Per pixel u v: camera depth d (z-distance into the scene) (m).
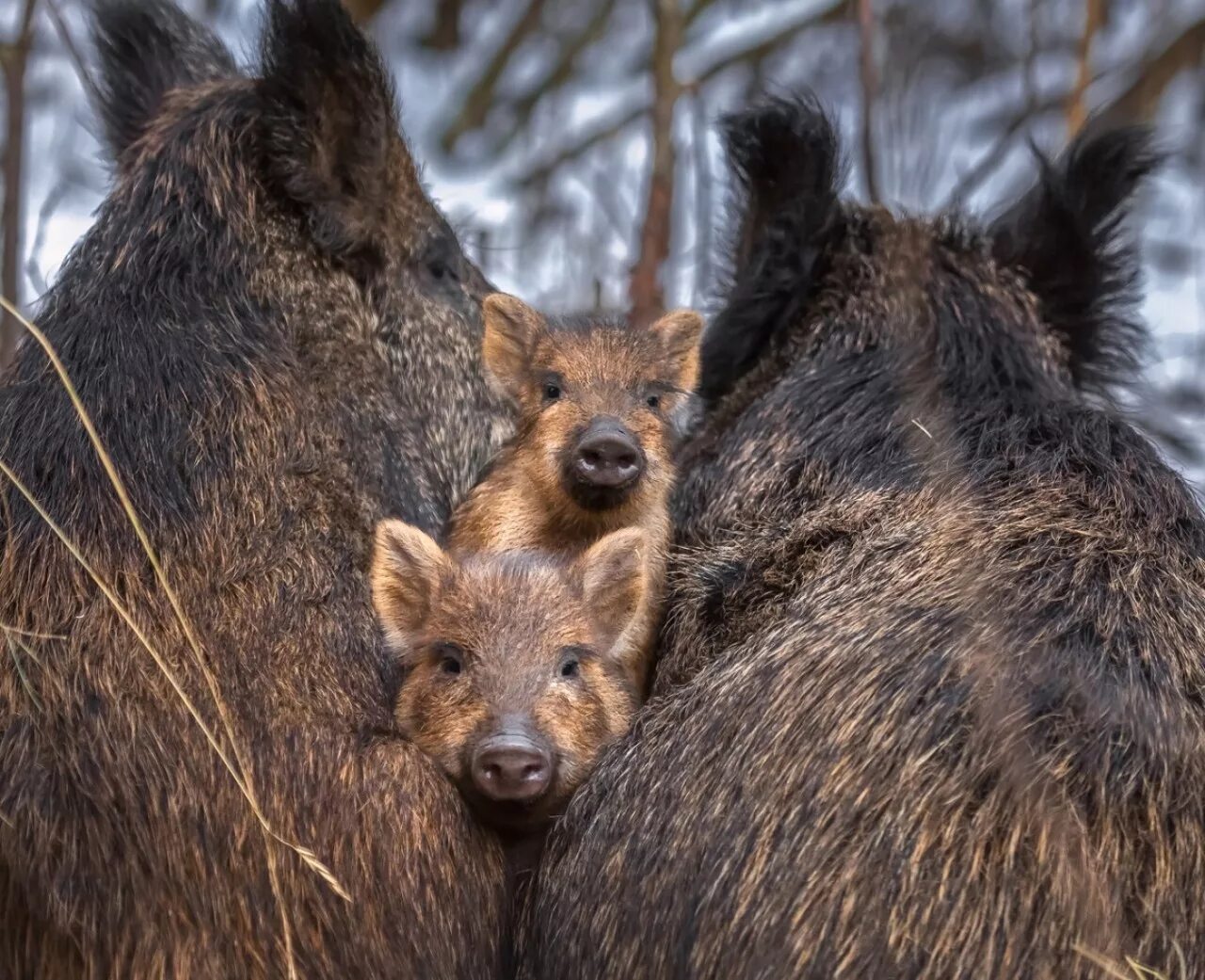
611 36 25.48
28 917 8.89
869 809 8.30
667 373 11.81
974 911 7.96
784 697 8.88
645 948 8.60
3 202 16.59
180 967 8.70
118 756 8.83
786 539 10.15
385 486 10.70
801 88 12.45
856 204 12.12
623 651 10.26
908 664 8.71
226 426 9.70
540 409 11.59
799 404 10.95
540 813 9.45
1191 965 7.94
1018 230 11.80
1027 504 9.66
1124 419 11.20
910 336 11.03
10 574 9.24
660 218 16.69
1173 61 22.16
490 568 10.30
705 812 8.71
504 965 9.21
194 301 10.24
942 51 22.91
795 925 8.17
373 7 22.58
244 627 9.24
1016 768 8.14
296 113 10.88
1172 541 9.55
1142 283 12.14
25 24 16.20
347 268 11.07
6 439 9.69
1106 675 8.59
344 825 8.93
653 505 11.25
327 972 8.76
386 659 9.83
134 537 9.27
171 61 12.78
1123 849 8.09
